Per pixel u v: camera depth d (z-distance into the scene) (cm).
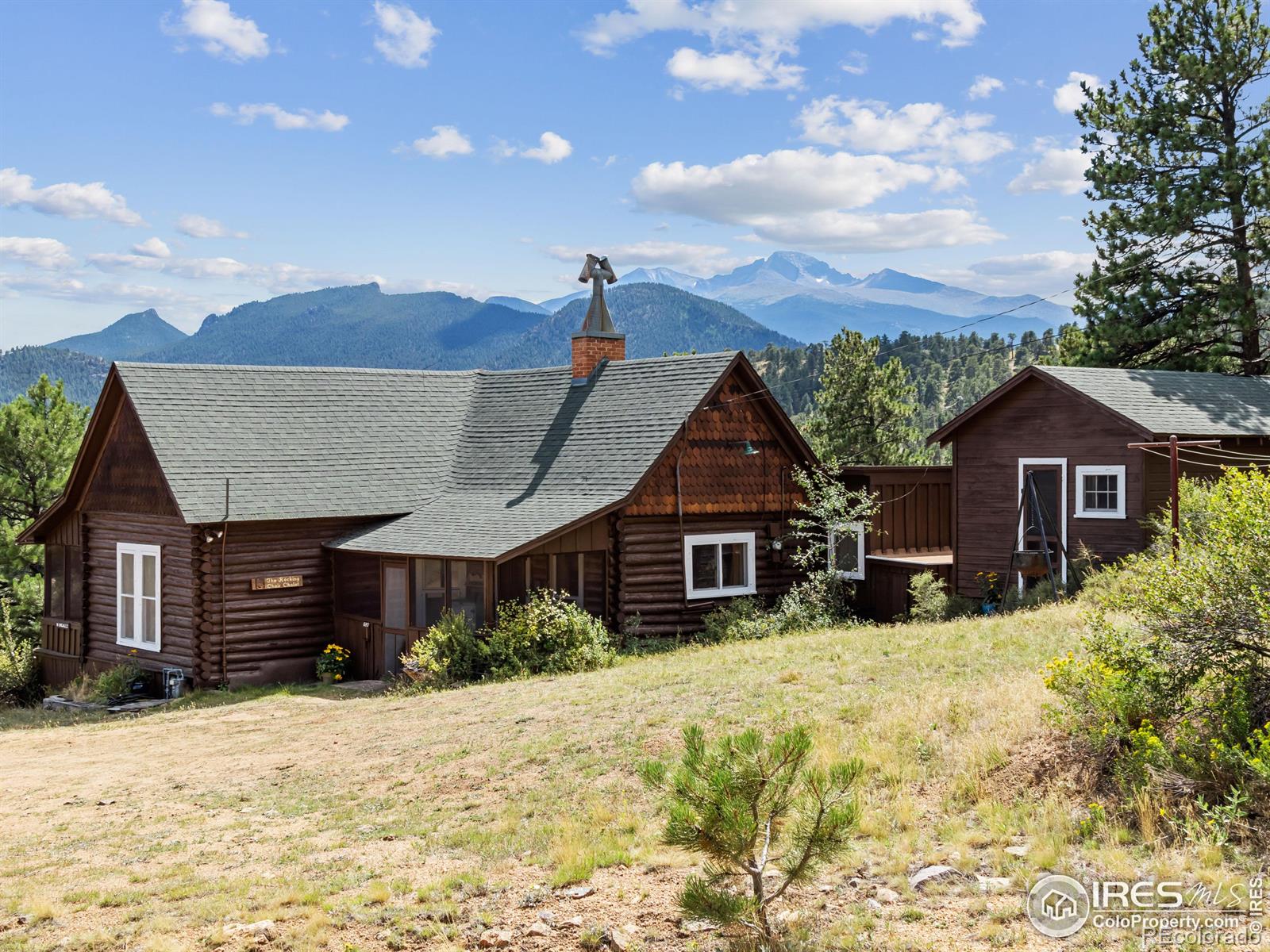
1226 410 2311
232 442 2611
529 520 2352
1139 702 938
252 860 1034
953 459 2542
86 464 2748
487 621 2208
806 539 2703
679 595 2478
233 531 2425
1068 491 2286
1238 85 3459
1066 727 986
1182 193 3366
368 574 2498
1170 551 1111
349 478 2667
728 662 1725
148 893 955
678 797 699
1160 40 3556
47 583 2938
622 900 828
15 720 2341
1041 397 2348
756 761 703
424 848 1012
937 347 14912
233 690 2384
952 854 828
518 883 891
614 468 2477
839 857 838
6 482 3438
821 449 3900
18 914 922
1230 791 827
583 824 1015
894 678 1374
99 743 1841
